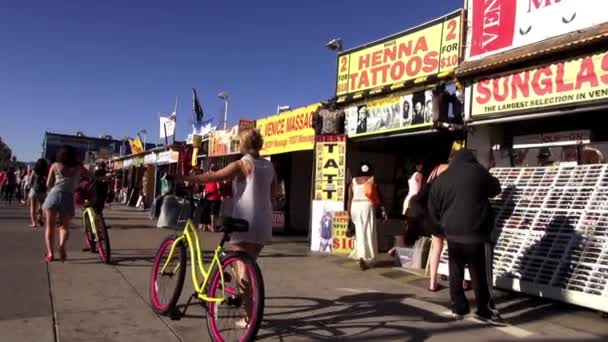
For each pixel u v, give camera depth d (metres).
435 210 6.07
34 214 13.66
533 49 7.42
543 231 6.85
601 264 6.00
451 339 5.09
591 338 5.19
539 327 5.55
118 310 5.77
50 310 5.68
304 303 6.36
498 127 8.98
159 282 5.76
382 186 13.12
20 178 27.06
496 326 5.56
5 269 7.72
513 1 7.98
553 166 7.53
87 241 9.66
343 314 5.89
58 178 8.48
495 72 8.12
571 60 7.04
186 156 22.48
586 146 7.91
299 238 14.31
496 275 6.95
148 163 29.75
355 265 9.22
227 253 4.76
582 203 6.69
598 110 6.92
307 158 16.69
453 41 9.00
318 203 11.24
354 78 11.30
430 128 9.20
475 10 8.63
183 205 5.77
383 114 10.34
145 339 4.84
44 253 9.30
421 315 5.92
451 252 5.84
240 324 4.53
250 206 5.04
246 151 5.21
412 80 9.66
